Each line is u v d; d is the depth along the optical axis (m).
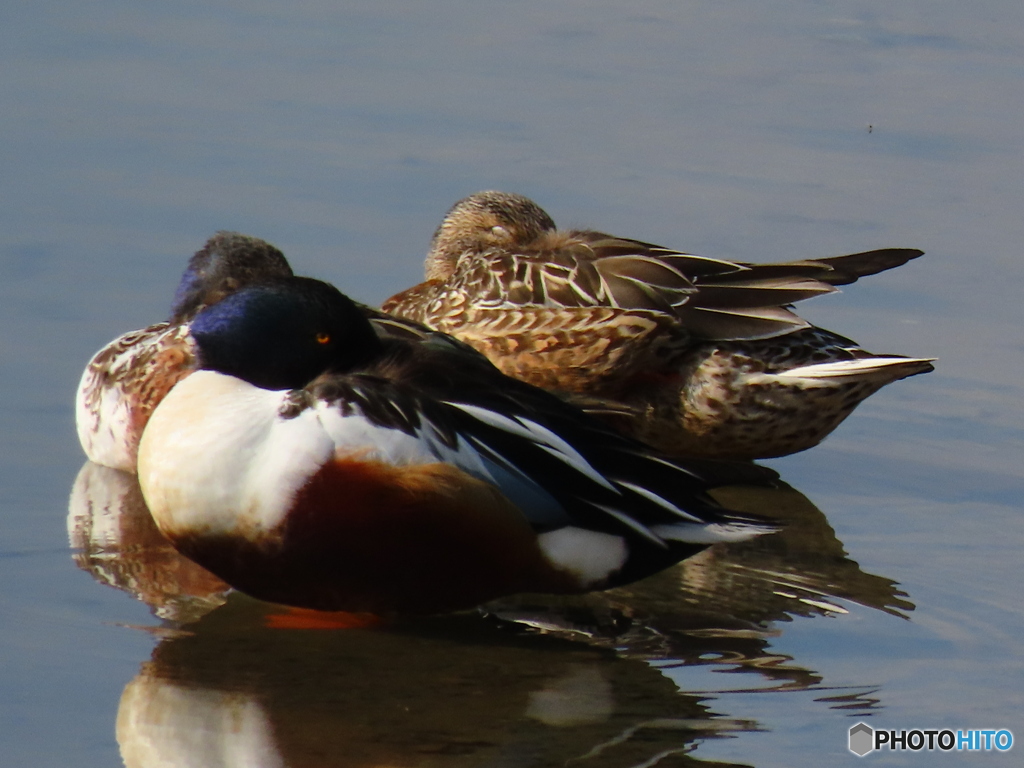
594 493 9.28
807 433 12.38
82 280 13.95
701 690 8.55
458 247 14.61
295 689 8.41
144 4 20.70
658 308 12.23
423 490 8.70
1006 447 12.53
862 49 20.56
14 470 11.42
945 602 9.85
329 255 14.65
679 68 19.67
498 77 19.11
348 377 8.98
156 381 11.73
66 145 16.59
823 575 10.24
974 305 14.49
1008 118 18.44
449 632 9.30
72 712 8.03
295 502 8.60
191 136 17.00
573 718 8.17
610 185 16.39
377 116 17.81
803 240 15.25
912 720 8.25
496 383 9.52
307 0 21.31
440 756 7.70
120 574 9.81
